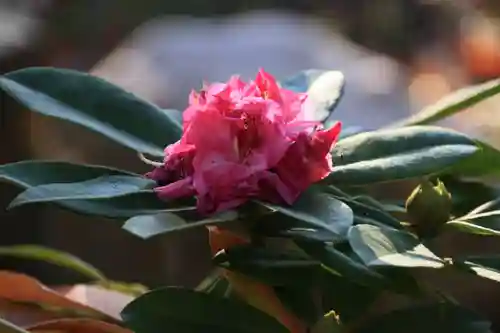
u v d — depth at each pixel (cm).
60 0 190
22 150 167
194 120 74
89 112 82
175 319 78
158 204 75
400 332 79
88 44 194
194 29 200
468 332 78
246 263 78
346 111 165
